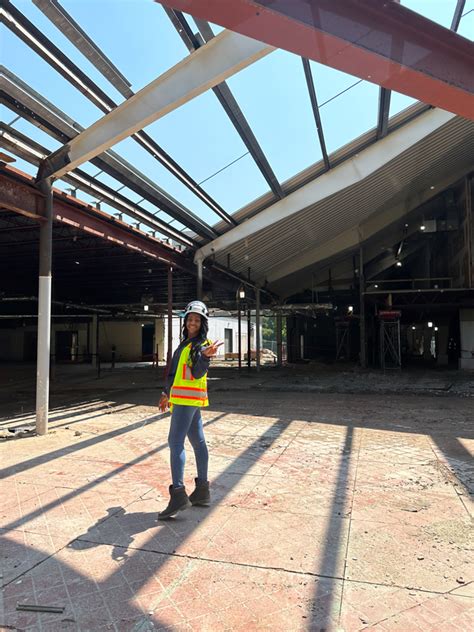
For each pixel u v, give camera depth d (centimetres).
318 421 746
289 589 238
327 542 292
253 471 452
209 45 514
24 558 274
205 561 269
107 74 547
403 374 1817
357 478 428
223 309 2417
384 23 243
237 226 1313
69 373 2009
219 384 1435
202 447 359
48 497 378
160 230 1141
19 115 585
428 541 294
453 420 754
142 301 2252
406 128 1141
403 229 2319
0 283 1833
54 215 840
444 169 1627
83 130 646
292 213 1242
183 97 540
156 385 1440
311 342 3297
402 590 236
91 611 221
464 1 541
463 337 2059
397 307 2183
